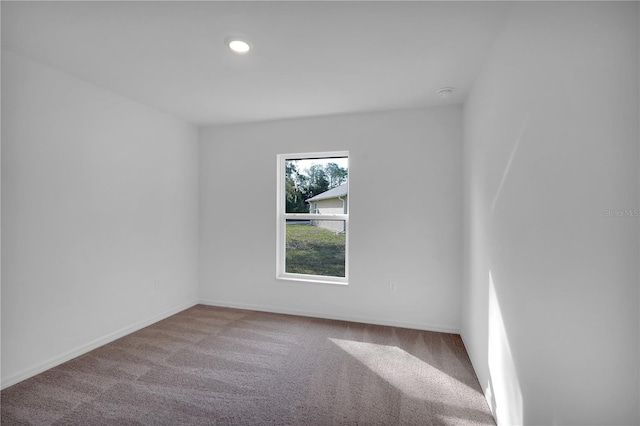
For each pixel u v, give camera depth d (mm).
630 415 881
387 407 1896
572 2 1061
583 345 1021
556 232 1153
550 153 1191
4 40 1936
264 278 3703
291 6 1599
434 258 3121
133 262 3025
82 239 2541
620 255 892
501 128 1748
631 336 869
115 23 1763
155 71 2375
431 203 3121
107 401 1921
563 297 1114
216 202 3873
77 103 2496
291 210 3752
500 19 1702
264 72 2383
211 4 1585
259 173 3709
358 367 2373
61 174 2383
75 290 2490
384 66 2270
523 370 1401
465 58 2135
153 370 2301
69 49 2053
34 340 2215
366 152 3314
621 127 881
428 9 1619
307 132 3521
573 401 1062
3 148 2033
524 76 1427
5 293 2055
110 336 2789
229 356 2535
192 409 1853
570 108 1073
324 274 3615
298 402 1935
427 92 2746
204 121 3695
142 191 3119
